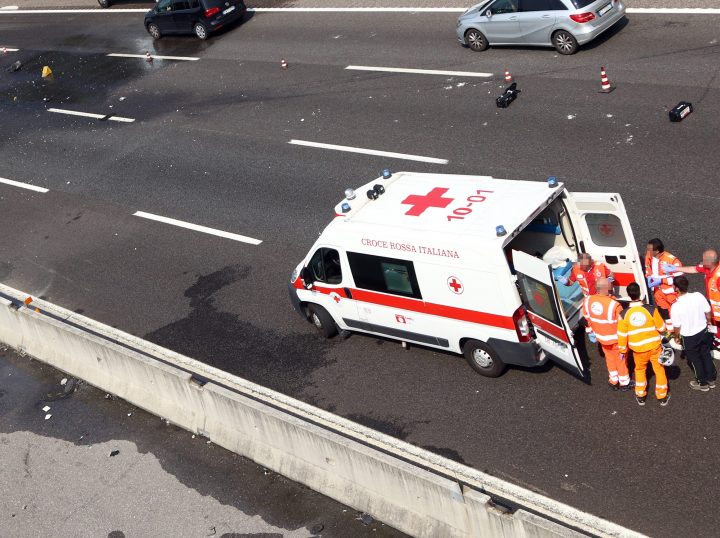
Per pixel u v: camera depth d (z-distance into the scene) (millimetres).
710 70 16062
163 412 11227
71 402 12148
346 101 19328
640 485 8281
